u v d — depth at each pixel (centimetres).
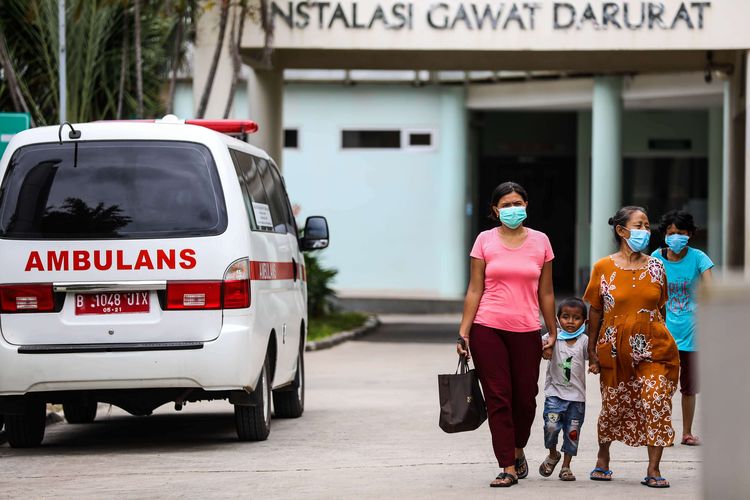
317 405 2267
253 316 1647
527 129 6019
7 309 1623
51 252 1623
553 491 1311
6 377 1614
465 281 5528
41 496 1314
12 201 1645
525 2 3431
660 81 4922
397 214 5550
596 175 5022
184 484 1383
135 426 2034
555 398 1401
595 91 5025
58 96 3020
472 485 1357
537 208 6062
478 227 6025
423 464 1528
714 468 584
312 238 2114
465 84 5450
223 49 3531
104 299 1620
